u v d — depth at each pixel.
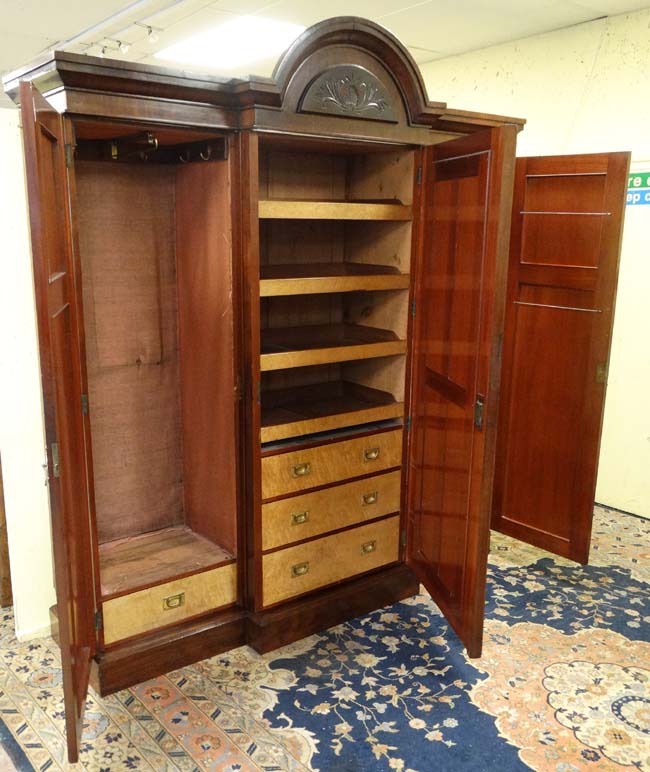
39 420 2.32
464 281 2.15
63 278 1.81
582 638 2.48
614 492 3.70
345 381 2.94
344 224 2.86
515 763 1.88
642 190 3.35
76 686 1.71
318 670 2.29
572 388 2.99
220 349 2.32
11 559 2.37
